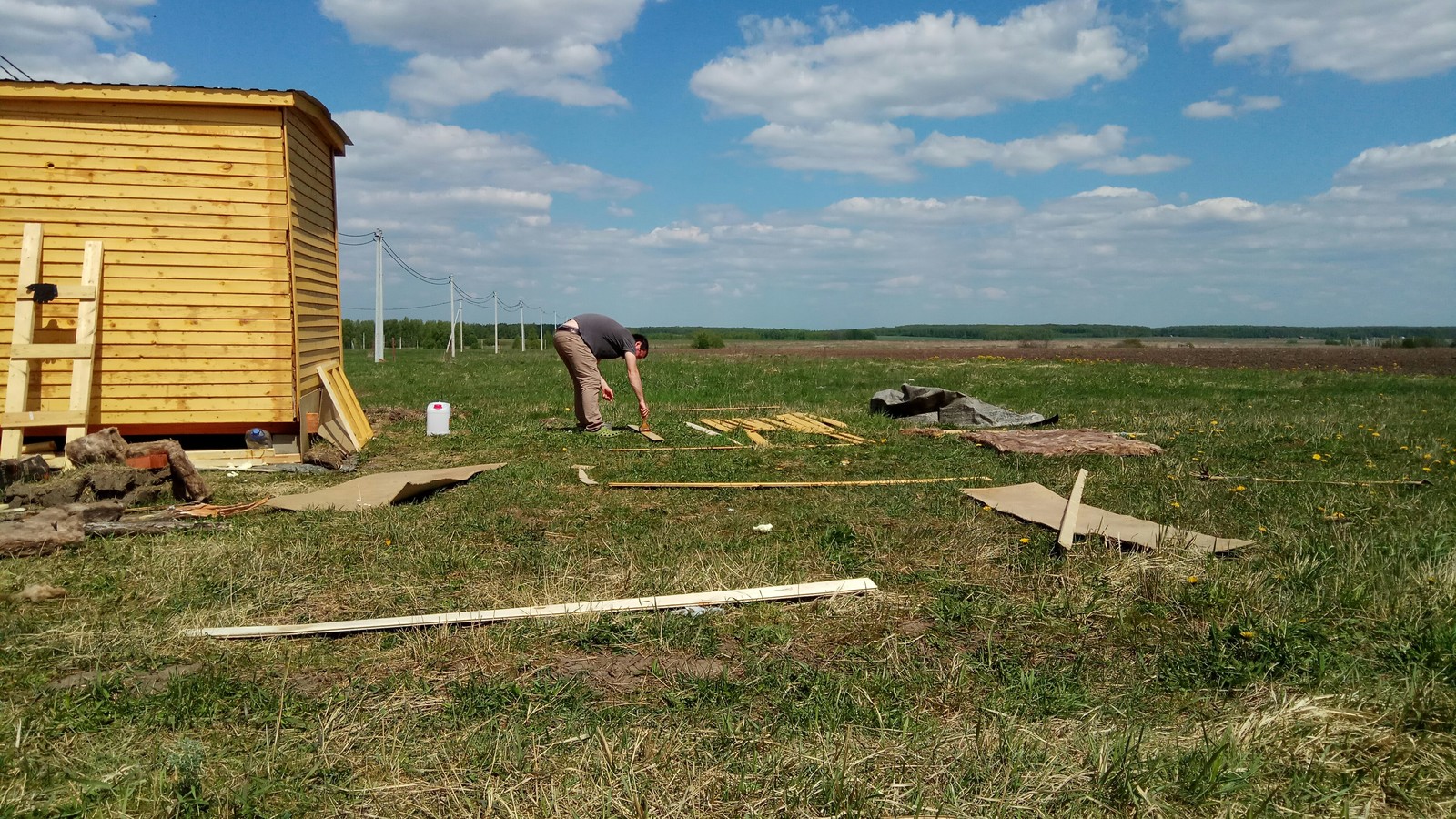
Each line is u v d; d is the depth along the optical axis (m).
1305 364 29.31
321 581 4.48
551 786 2.59
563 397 15.61
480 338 81.38
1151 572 4.44
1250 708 3.11
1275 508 6.09
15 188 7.94
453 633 3.76
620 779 2.61
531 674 3.39
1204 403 14.34
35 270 7.83
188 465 6.49
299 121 8.90
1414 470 7.86
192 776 2.61
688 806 2.50
